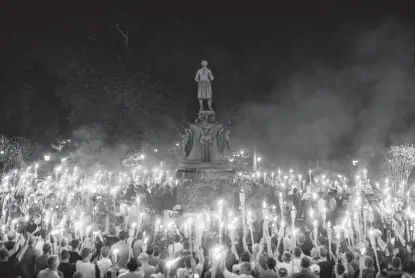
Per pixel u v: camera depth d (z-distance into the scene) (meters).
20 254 9.98
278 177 24.84
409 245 11.10
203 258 9.98
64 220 11.92
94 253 10.77
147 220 14.50
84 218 12.77
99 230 12.45
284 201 17.98
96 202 16.94
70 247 10.70
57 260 8.30
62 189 18.36
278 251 10.48
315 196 17.88
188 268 8.81
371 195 20.38
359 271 9.27
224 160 27.06
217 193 22.91
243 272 8.63
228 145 27.44
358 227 11.85
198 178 24.73
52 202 14.88
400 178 31.50
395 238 11.54
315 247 10.05
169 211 18.86
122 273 8.55
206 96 27.86
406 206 16.48
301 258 9.01
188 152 27.56
